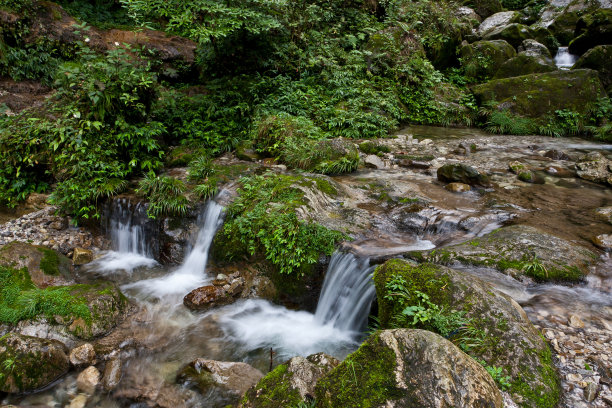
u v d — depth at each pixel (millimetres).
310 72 11094
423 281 3559
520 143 9680
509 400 2736
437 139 9938
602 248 4602
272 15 10656
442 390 2363
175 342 4543
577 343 3324
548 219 5418
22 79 10234
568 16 15977
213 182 6723
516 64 13133
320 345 4449
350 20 13125
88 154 6855
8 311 4348
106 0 13172
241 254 5535
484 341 3080
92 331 4457
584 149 9086
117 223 6730
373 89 11180
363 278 4445
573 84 11344
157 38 12289
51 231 6785
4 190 7398
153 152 7879
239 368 3916
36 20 10656
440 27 14297
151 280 5879
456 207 5863
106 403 3732
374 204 6090
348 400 2451
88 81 6977
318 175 6672
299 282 4984
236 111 9234
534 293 3945
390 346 2619
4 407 3357
